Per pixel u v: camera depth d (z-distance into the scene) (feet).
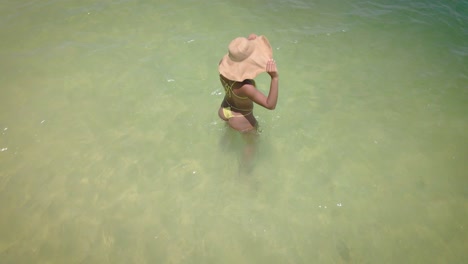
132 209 12.42
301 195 13.02
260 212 12.51
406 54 19.27
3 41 19.30
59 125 15.12
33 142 14.35
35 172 13.32
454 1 23.49
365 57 19.06
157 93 16.71
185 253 11.32
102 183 13.14
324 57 18.95
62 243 11.33
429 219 12.26
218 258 11.23
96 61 18.37
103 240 11.50
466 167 13.94
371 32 20.77
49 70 17.72
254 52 10.77
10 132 14.65
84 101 16.24
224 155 14.12
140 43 19.62
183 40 19.89
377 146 14.69
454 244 11.53
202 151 14.34
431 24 21.38
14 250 11.05
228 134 14.10
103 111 15.81
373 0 23.73
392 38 20.33
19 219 11.86
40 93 16.49
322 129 15.28
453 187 13.25
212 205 12.68
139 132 15.01
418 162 14.12
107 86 17.01
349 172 13.76
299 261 11.18
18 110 15.62
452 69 18.31
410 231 11.92
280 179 13.51
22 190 12.72
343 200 12.87
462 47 19.69
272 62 10.34
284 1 23.63
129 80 17.34
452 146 14.71
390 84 17.49
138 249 11.32
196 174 13.58
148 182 13.25
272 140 14.73
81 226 11.82
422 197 12.94
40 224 11.78
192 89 16.97
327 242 11.67
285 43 19.76
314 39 20.15
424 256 11.23
